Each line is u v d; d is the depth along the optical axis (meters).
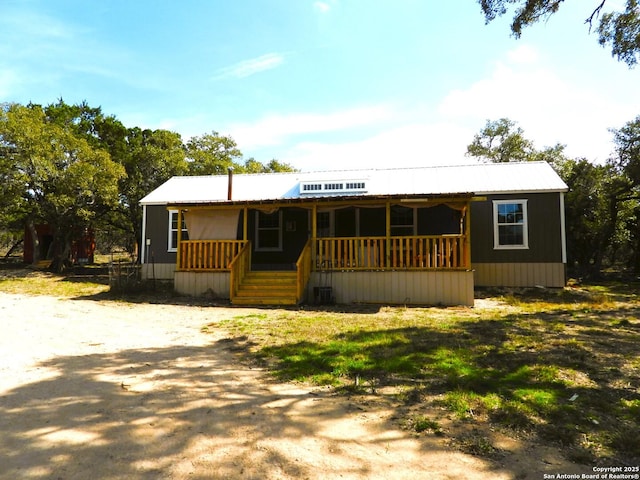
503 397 4.00
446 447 3.09
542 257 14.41
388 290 11.65
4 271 20.89
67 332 7.48
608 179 21.33
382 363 5.18
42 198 20.72
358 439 3.24
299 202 12.15
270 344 6.42
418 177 16.61
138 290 14.12
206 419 3.61
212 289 12.81
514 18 10.64
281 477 2.67
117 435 3.27
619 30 10.67
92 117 27.97
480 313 9.61
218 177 19.20
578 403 3.84
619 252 29.30
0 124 18.34
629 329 7.32
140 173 25.11
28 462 2.83
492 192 14.72
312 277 12.09
